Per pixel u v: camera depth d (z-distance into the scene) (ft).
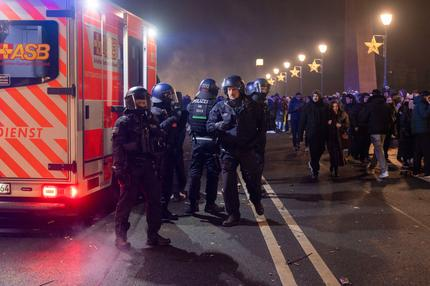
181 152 29.43
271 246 20.42
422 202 28.71
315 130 36.70
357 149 45.42
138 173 19.58
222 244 20.71
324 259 18.81
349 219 24.90
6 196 21.56
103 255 19.31
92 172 22.66
